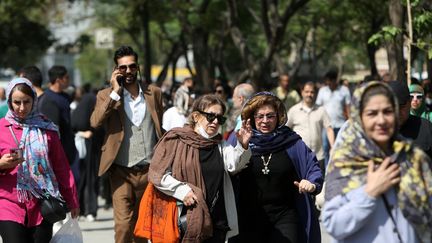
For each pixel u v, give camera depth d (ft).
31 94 46.80
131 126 53.62
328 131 77.92
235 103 69.77
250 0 176.24
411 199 30.53
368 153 30.63
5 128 46.57
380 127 30.27
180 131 45.21
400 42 72.28
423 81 100.48
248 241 45.78
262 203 45.47
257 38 232.94
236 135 44.65
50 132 47.34
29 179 45.96
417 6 68.18
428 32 66.49
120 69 53.31
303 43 185.16
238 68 273.13
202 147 44.83
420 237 30.73
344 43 195.31
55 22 206.18
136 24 185.06
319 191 45.09
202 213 43.91
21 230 45.42
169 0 165.99
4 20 201.36
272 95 46.16
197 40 167.32
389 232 30.76
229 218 44.91
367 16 147.33
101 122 53.11
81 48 216.54
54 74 70.69
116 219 53.52
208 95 45.42
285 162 45.37
